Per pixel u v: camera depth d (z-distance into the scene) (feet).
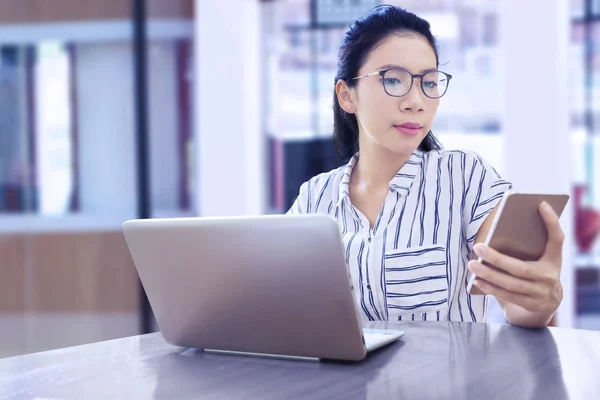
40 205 13.52
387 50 4.73
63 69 13.47
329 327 3.21
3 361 3.65
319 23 13.79
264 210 14.19
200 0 13.34
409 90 4.66
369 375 3.09
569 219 11.92
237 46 13.30
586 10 13.97
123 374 3.30
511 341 3.72
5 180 13.42
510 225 3.54
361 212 5.18
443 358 3.37
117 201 13.66
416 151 5.25
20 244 13.52
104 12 13.50
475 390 2.82
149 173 13.74
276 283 3.23
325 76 13.89
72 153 13.56
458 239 4.97
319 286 3.14
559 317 11.93
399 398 2.74
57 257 13.57
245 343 3.52
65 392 3.01
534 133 11.78
